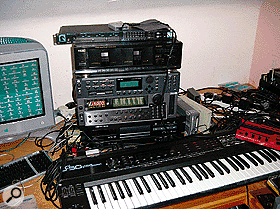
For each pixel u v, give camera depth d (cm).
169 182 130
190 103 183
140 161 137
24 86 139
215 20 208
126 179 131
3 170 135
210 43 215
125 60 143
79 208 114
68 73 188
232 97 203
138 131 155
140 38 144
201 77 226
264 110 187
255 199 127
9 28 165
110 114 148
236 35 220
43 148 155
